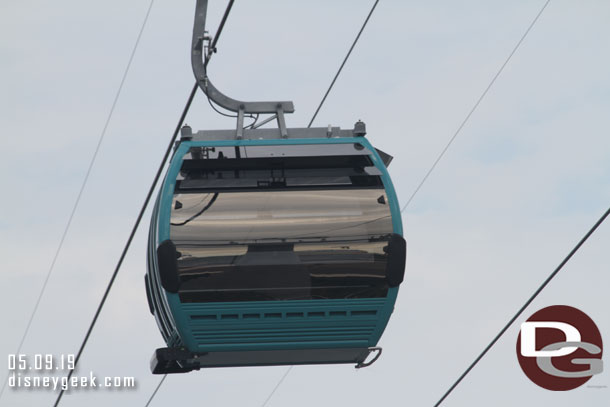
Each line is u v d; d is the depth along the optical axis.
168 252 30.25
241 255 30.47
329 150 31.47
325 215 30.78
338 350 31.28
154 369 32.72
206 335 30.59
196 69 33.88
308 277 30.58
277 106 33.62
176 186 30.72
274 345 30.78
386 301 30.83
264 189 30.89
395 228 30.89
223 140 31.38
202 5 34.09
